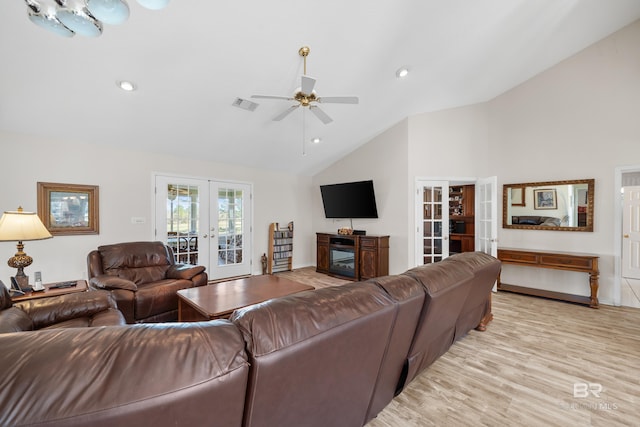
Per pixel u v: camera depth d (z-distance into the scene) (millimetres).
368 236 4887
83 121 3283
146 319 2713
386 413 1635
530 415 1614
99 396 578
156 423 644
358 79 3404
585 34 3480
